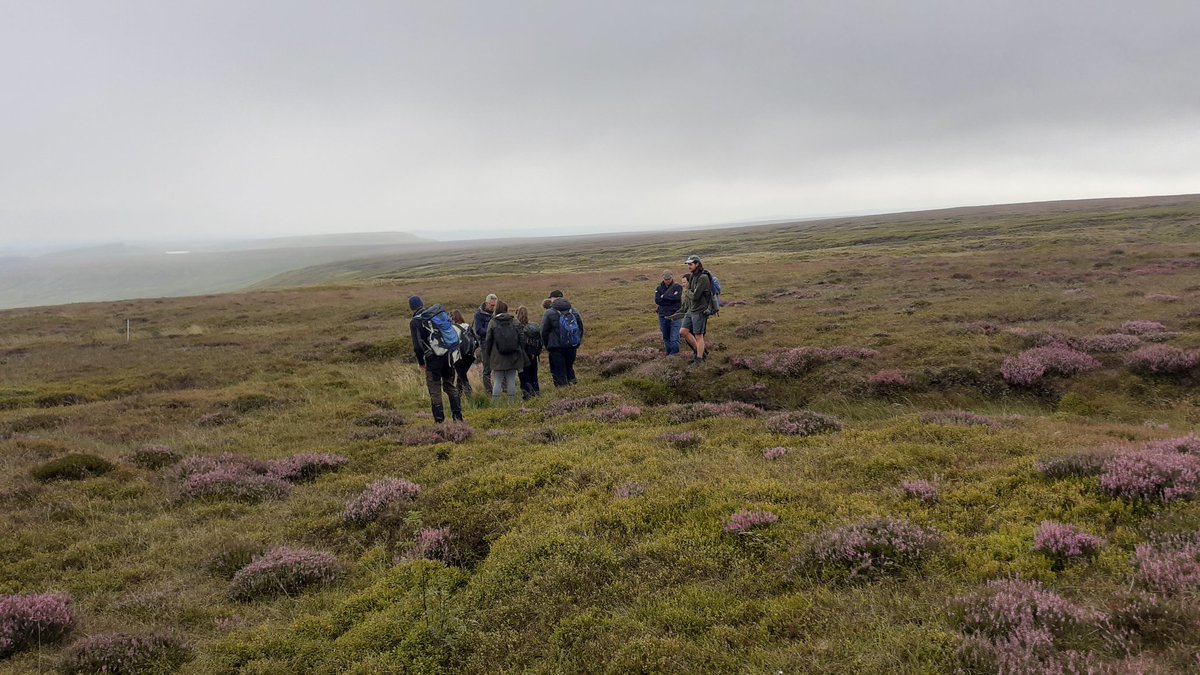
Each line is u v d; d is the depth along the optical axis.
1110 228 78.44
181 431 15.79
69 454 12.68
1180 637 4.16
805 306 29.89
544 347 18.02
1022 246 61.00
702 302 17.98
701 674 4.74
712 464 9.64
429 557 7.70
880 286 35.31
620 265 103.44
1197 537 5.43
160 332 41.19
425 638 5.87
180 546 8.52
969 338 18.20
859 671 4.35
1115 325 18.50
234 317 47.09
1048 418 12.05
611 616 5.78
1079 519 6.39
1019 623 4.53
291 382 22.55
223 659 5.86
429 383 14.75
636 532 7.44
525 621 5.98
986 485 7.62
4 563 7.95
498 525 8.20
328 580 7.36
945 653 4.38
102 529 9.10
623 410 13.84
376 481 10.30
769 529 6.92
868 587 5.53
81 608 6.86
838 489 8.12
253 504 10.18
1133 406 12.86
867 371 16.16
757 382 16.42
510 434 12.98
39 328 43.72
